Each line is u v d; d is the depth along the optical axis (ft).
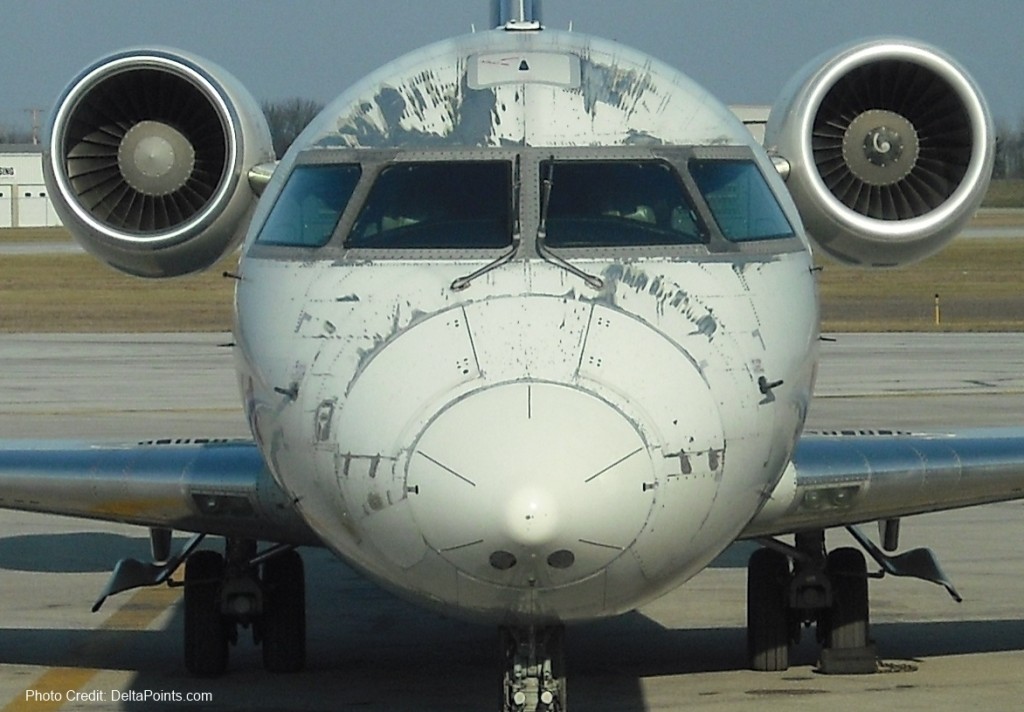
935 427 249.96
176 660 124.06
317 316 83.51
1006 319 528.63
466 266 84.17
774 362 84.84
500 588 74.79
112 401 297.33
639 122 92.32
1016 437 114.83
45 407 288.30
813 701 109.50
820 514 108.27
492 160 90.02
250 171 114.73
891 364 368.27
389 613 141.18
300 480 81.51
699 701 109.60
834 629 118.32
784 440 86.33
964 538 176.35
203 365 373.81
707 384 78.43
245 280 92.07
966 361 375.66
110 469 111.45
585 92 93.30
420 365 76.43
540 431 71.87
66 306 601.62
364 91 95.09
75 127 118.73
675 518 75.56
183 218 119.34
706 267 86.07
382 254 85.81
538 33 99.35
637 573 76.07
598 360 76.02
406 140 91.25
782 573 118.32
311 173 91.86
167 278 120.06
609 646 127.54
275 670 119.14
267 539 110.22
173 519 110.83
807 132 114.93
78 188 118.93
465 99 92.79
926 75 118.11
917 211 119.03
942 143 118.62
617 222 87.61
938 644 127.65
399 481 73.72
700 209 89.20
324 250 87.20
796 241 93.40
